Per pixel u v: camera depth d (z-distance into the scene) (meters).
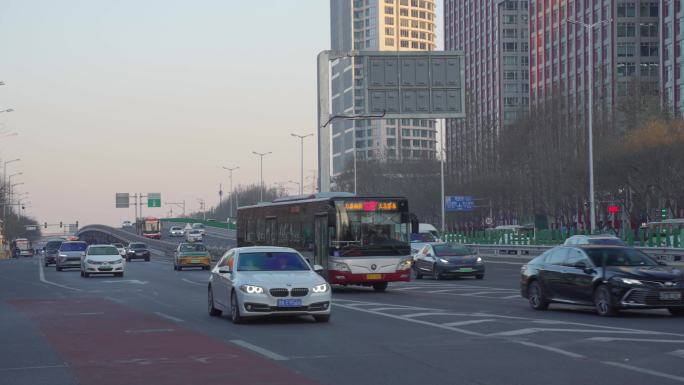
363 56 42.94
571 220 91.31
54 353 13.41
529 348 13.15
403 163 111.19
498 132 108.81
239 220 39.50
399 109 42.69
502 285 31.31
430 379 10.39
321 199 29.36
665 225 54.88
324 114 44.09
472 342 14.00
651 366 11.20
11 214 150.50
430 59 42.97
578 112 90.38
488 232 70.00
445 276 35.84
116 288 32.53
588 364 11.44
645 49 111.00
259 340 14.67
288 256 18.70
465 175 104.25
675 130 64.88
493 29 157.50
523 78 154.88
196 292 29.66
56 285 35.25
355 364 11.68
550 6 125.56
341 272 28.06
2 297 27.91
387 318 18.55
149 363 12.07
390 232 28.69
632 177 67.56
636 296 17.86
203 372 11.14
